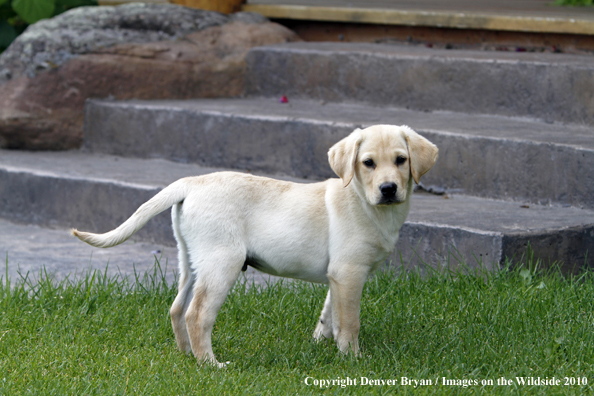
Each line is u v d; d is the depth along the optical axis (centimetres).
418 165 498
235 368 493
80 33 1102
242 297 610
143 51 1108
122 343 526
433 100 1002
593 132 835
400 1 1477
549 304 573
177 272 726
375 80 1046
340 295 502
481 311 565
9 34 1252
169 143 1019
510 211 733
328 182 525
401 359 504
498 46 1107
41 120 1059
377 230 501
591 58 959
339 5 1320
